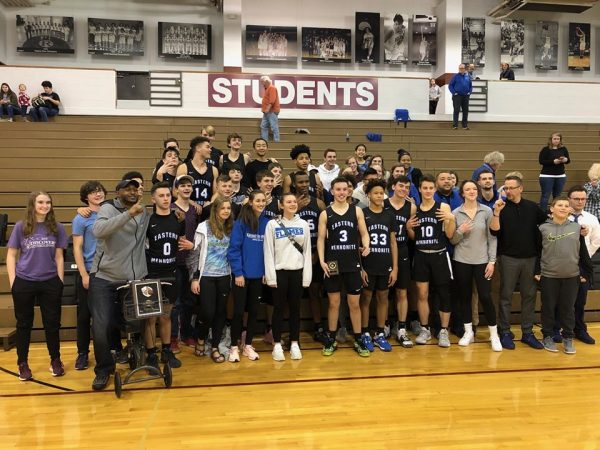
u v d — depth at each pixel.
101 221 3.39
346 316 4.97
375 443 2.78
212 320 4.16
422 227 4.50
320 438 2.84
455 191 4.99
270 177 4.37
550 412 3.19
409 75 14.23
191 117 11.41
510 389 3.55
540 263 4.48
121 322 3.63
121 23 13.19
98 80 11.25
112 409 3.21
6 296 4.89
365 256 4.38
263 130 9.41
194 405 3.27
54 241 3.74
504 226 4.54
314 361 4.13
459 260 4.51
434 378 3.76
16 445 2.75
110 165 8.03
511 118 12.43
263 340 4.73
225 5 13.09
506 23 14.17
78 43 13.16
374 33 14.00
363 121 11.75
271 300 4.60
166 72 11.52
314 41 13.84
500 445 2.77
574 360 4.17
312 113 11.95
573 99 12.62
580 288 4.64
